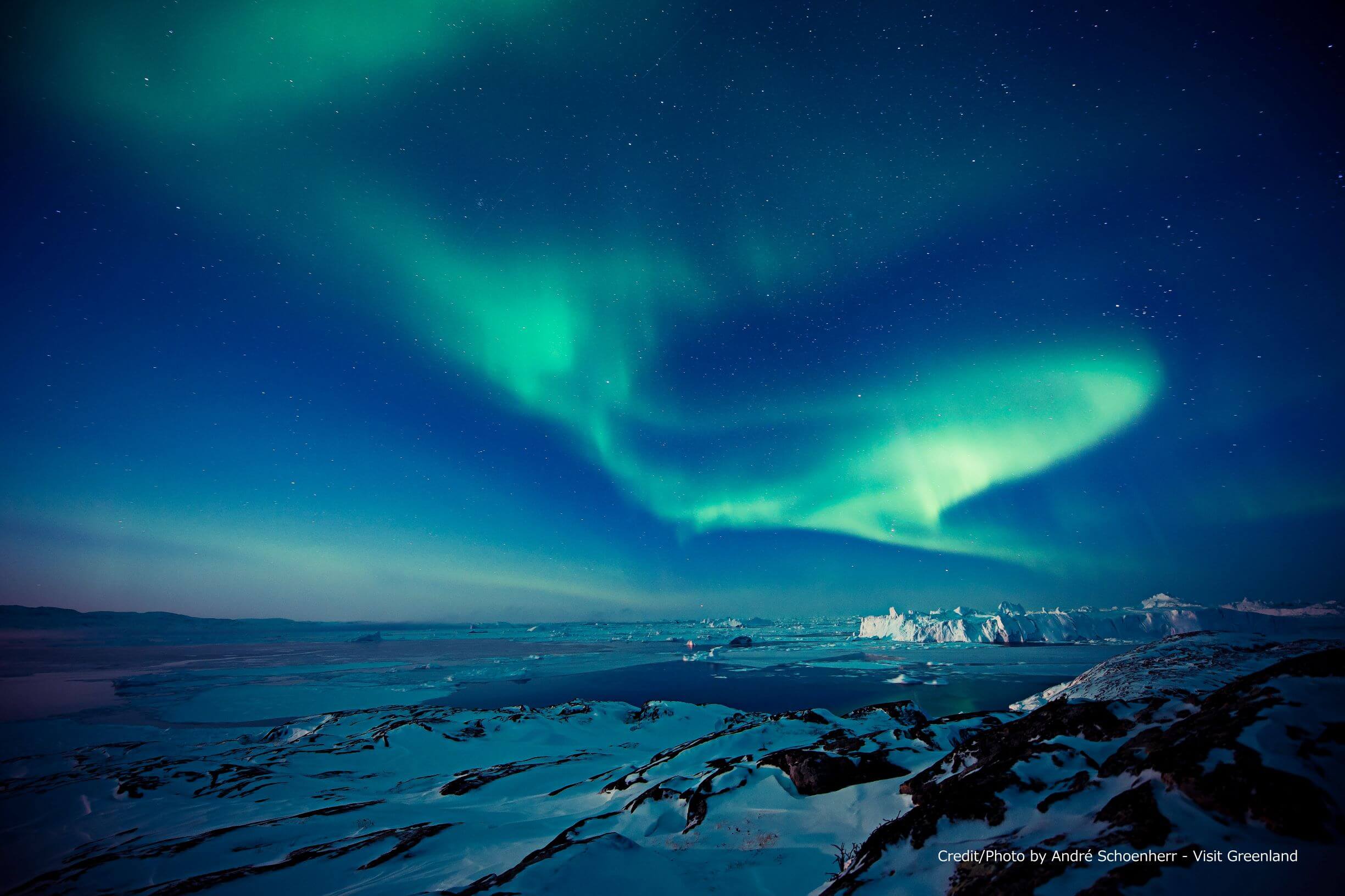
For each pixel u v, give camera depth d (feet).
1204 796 17.33
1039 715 32.17
